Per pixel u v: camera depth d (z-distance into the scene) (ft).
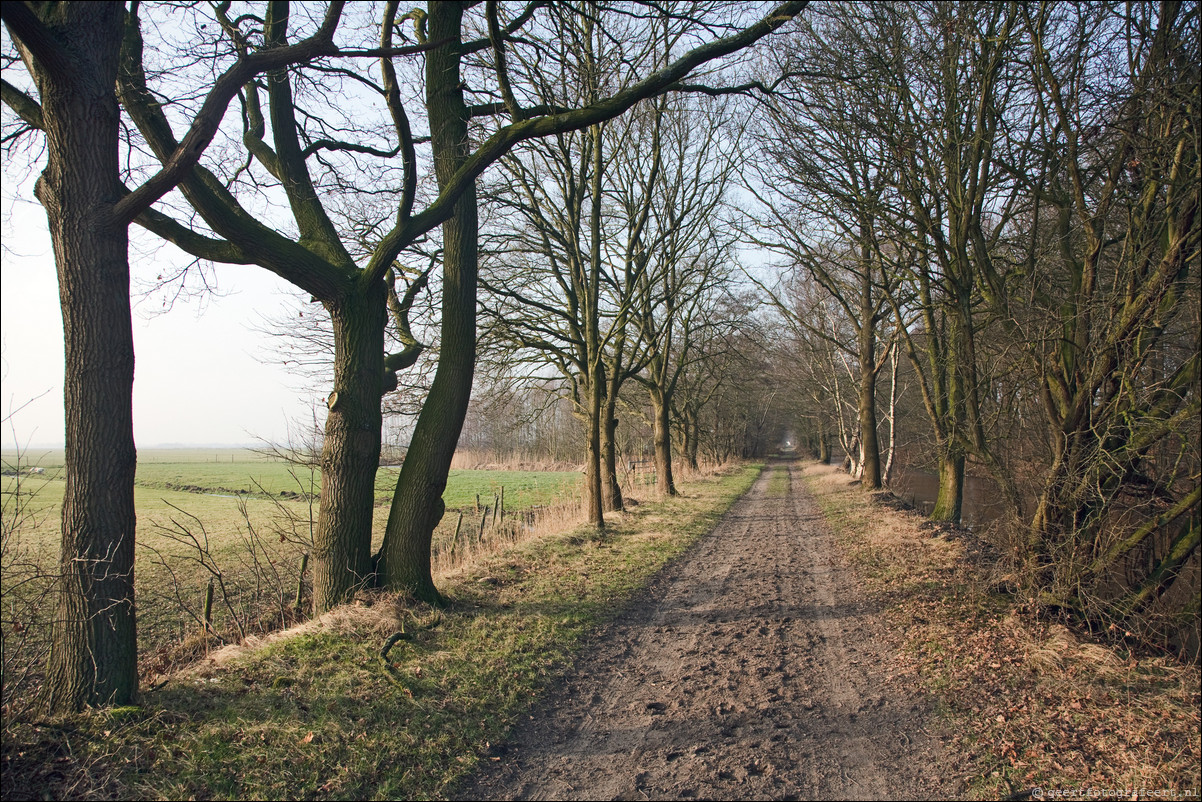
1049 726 15.24
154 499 79.41
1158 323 19.94
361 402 23.08
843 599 27.94
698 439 121.19
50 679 13.57
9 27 12.14
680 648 21.72
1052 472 22.62
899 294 48.21
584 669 19.74
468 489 91.30
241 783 12.11
